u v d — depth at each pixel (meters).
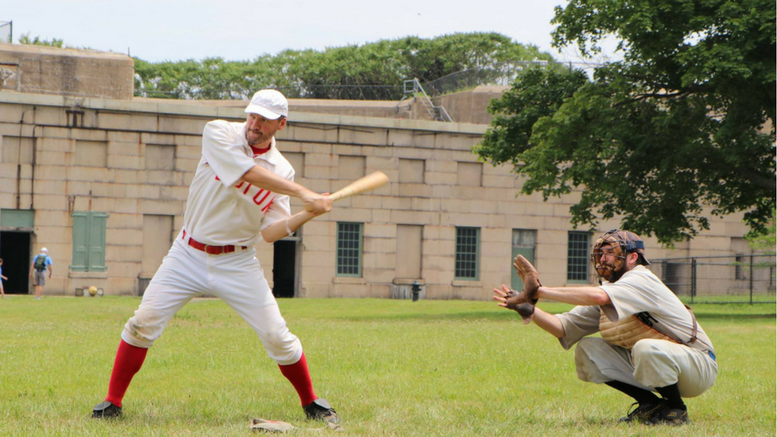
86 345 12.24
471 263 40.16
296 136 37.84
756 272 41.94
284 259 43.41
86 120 35.47
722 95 23.34
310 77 70.44
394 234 39.06
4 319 18.89
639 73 24.20
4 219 34.75
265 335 6.01
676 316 6.13
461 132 39.62
